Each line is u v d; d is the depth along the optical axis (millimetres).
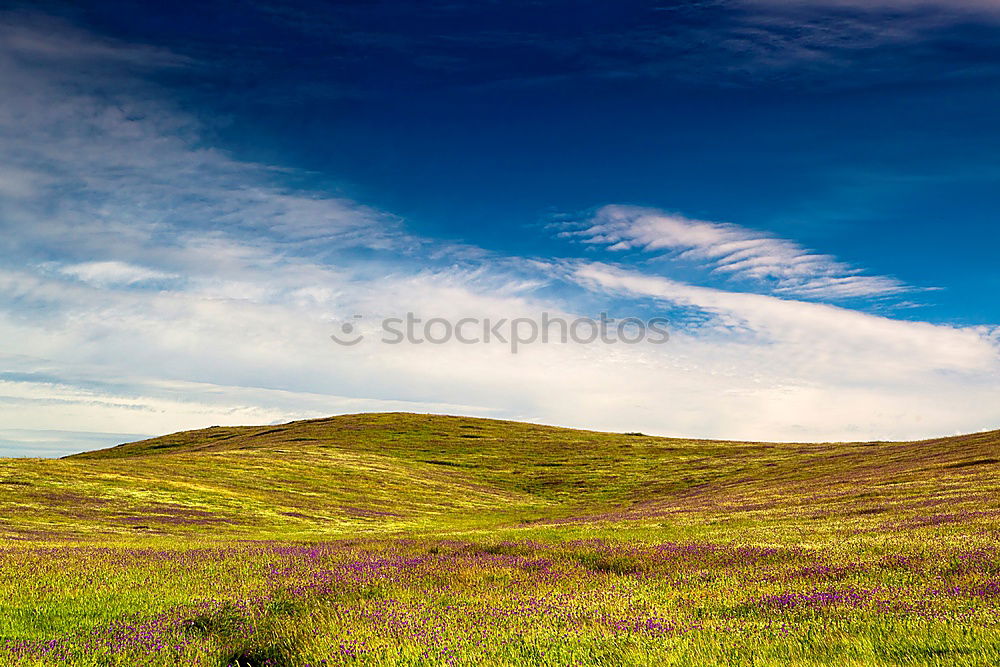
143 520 57469
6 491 61156
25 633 13672
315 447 122312
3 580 19094
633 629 12727
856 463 89000
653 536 33781
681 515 48875
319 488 86312
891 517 35781
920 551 20859
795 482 74875
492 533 40812
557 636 12406
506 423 165625
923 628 11328
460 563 23031
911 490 51250
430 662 11109
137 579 19953
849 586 16250
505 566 22609
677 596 16594
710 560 22531
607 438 149750
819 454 110625
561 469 118312
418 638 12477
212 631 14898
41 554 25734
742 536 31094
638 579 19906
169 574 21016
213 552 27703
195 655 12812
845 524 34031
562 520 57219
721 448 133875
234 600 17031
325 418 167750
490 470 118125
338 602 16844
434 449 134000
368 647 12008
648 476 108875
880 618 12352
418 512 79562
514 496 98625
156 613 15711
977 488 48094
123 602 16750
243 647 13648
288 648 13148
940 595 14227
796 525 35906
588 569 22500
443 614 14859
